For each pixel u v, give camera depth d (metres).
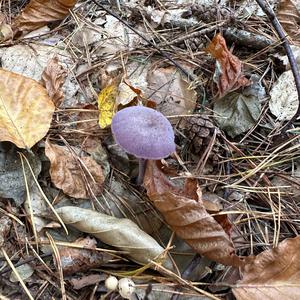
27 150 0.17
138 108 0.16
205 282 0.16
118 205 0.18
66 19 0.24
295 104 0.22
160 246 0.16
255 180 0.19
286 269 0.16
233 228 0.17
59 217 0.16
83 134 0.19
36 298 0.15
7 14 0.24
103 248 0.16
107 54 0.23
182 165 0.19
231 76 0.21
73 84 0.21
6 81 0.18
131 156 0.19
